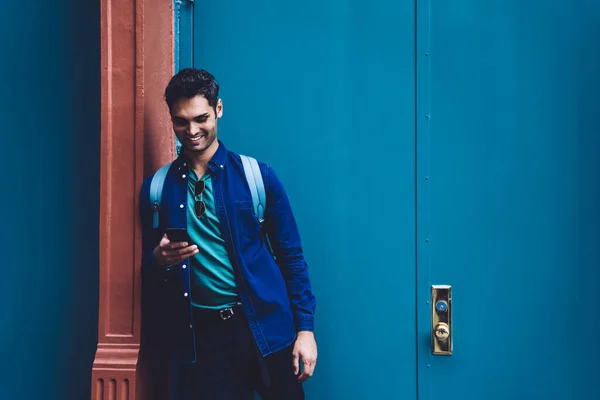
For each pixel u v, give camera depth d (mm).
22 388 2680
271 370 2141
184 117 2039
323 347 2635
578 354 2557
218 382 2096
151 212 2201
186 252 2010
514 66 2582
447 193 2604
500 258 2582
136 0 2301
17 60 2686
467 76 2598
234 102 2668
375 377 2619
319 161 2643
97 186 2705
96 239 2701
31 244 2688
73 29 2691
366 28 2631
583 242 2557
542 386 2566
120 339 2260
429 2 2607
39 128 2693
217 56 2672
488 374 2584
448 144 2604
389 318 2619
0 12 2674
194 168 2178
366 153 2629
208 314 2129
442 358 2602
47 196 2693
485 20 2590
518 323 2576
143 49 2309
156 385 2488
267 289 2150
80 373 2699
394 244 2619
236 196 2145
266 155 2660
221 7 2672
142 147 2289
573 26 2562
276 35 2656
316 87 2645
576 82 2562
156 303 2318
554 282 2566
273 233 2225
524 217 2578
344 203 2637
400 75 2619
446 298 2590
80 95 2697
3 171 2682
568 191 2566
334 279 2635
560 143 2568
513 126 2582
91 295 2705
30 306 2691
